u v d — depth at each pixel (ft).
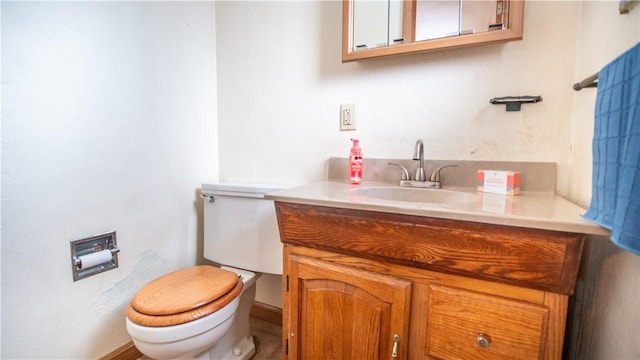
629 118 1.56
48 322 3.48
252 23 5.11
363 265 2.79
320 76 4.62
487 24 3.44
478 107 3.66
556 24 3.25
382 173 4.23
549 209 2.37
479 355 2.31
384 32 3.96
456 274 2.39
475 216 2.20
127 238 4.26
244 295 4.53
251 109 5.25
